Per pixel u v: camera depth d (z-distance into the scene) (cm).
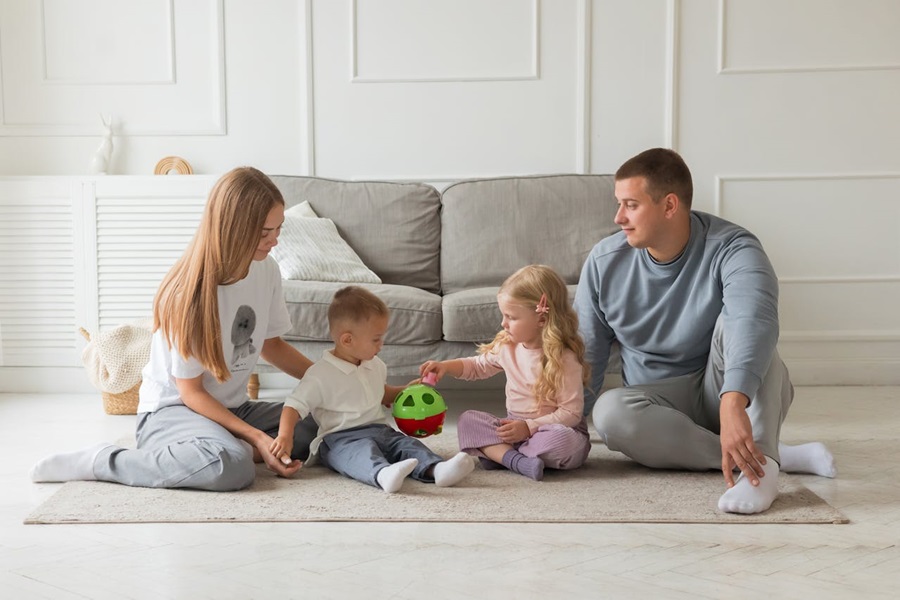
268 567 175
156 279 385
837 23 388
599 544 187
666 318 244
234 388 251
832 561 177
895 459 258
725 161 393
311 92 396
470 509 208
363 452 231
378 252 368
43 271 386
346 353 245
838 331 394
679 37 391
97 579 169
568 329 244
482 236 367
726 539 190
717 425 245
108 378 330
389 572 172
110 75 398
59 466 234
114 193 382
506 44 395
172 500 215
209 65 397
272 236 235
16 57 397
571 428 239
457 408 352
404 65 396
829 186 391
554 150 397
